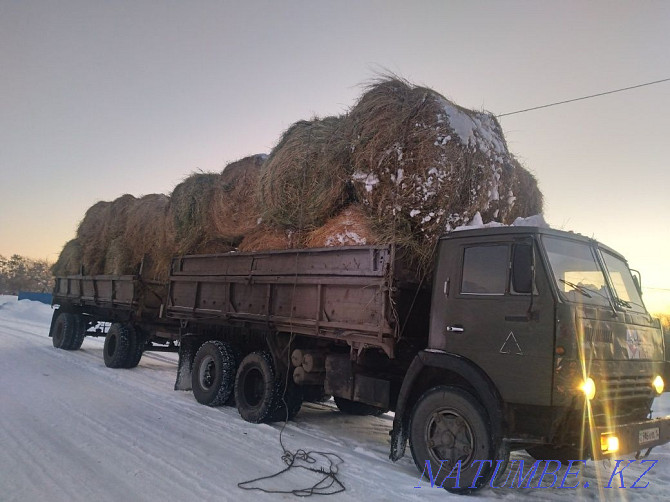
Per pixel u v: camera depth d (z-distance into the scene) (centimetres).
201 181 892
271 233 725
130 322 1079
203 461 466
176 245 927
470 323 433
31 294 3738
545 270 400
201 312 795
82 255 1330
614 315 425
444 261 469
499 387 405
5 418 570
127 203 1189
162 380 940
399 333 486
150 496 376
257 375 675
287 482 427
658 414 693
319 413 761
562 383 377
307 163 659
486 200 534
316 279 579
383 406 512
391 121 550
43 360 1077
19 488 376
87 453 467
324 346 619
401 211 525
